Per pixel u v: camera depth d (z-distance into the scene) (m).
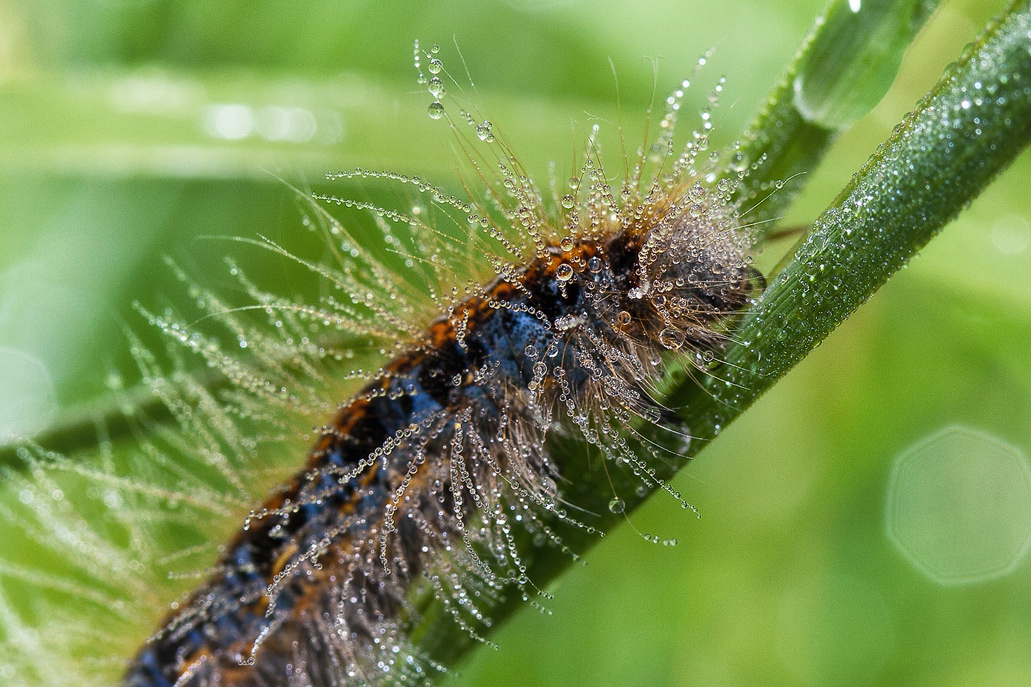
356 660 0.12
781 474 0.16
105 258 0.17
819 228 0.11
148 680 0.13
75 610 0.14
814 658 0.15
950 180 0.11
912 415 0.16
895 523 0.16
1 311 0.17
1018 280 0.14
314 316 0.12
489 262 0.12
